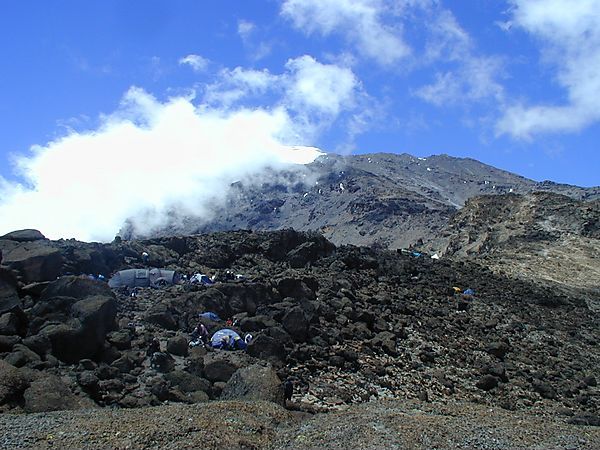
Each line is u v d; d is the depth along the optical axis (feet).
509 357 118.73
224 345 89.97
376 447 53.67
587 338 140.77
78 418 57.36
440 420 61.82
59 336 75.72
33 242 106.32
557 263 243.60
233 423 58.54
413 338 114.62
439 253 338.75
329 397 82.43
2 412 59.52
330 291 120.78
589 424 83.25
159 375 76.64
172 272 117.08
